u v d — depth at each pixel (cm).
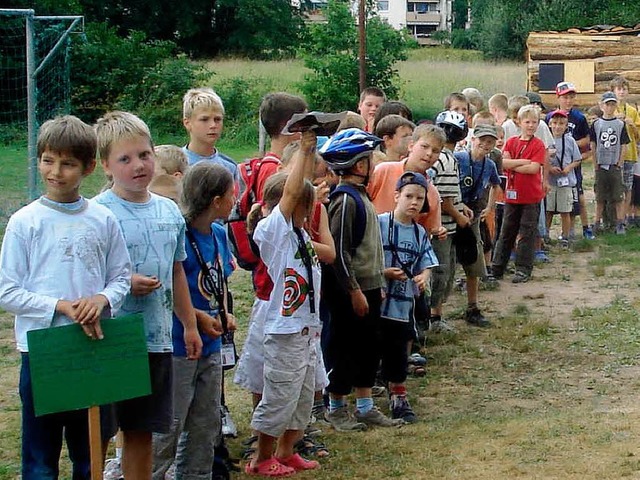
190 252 489
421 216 686
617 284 966
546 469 506
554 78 1883
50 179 416
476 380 689
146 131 454
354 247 586
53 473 429
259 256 540
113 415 439
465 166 812
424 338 737
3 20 2388
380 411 629
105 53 2647
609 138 1220
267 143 2375
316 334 528
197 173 487
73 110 2634
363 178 592
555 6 4200
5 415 632
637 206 1280
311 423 591
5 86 2420
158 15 4831
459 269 1001
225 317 500
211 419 492
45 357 407
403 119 709
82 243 419
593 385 674
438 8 10656
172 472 522
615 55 1852
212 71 2941
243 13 4891
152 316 451
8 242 416
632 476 493
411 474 514
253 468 530
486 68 3416
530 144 961
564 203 1141
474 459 528
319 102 2570
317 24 2627
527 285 969
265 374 519
